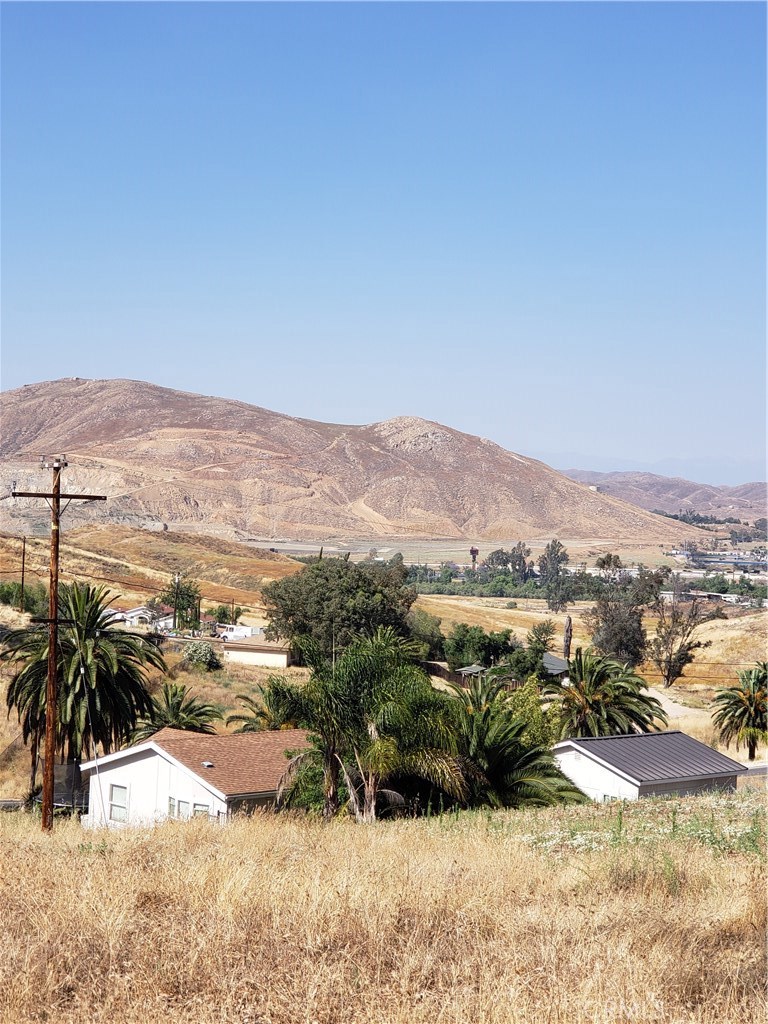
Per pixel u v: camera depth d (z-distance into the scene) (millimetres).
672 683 113562
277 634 102125
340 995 7633
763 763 62406
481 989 7648
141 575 167000
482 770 28062
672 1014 7406
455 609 183250
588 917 9758
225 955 8453
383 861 12898
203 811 33781
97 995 7695
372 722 25547
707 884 11562
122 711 41750
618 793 35312
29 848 14867
